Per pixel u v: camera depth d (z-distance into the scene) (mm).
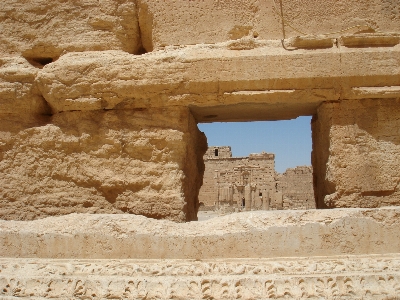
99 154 5496
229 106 5668
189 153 5738
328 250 4160
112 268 3998
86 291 3764
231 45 5434
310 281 3736
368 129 5266
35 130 5629
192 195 6086
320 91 5305
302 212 4332
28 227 4453
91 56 5695
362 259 4023
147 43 6102
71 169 5523
